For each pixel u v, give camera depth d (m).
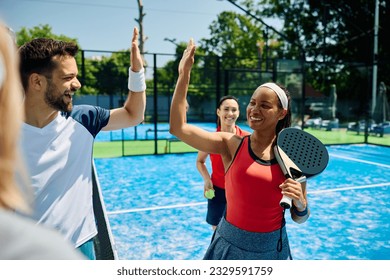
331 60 31.11
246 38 41.31
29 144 1.78
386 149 13.73
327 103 21.45
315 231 5.11
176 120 2.07
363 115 18.95
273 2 35.00
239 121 19.11
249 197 1.98
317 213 5.96
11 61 0.64
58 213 1.87
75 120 2.03
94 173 3.22
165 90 20.73
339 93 26.56
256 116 2.03
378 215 5.84
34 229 0.58
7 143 0.63
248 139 2.12
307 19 32.06
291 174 1.95
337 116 21.28
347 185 8.02
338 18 29.41
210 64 19.44
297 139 2.05
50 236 0.58
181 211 6.10
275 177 1.98
